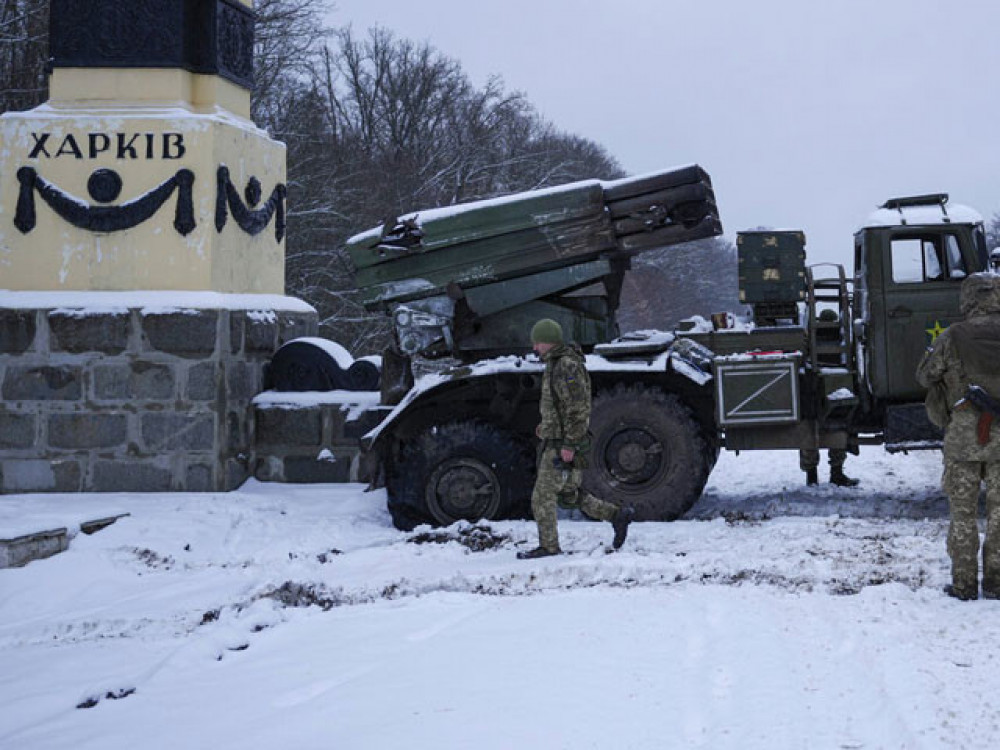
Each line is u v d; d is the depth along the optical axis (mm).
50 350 9711
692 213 8672
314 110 29484
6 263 9922
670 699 3840
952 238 8242
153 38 9992
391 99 38156
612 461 8102
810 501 9180
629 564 6246
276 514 8930
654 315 62750
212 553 7527
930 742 3346
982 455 5340
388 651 4707
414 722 3678
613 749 3363
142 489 9680
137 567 7203
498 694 3949
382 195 32844
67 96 10039
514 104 37312
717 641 4586
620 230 8672
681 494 8031
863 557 6352
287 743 3539
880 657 4285
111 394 9695
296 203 26453
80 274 9875
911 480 10562
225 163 10109
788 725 3537
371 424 10234
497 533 7664
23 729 4031
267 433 10320
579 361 6691
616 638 4707
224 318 9711
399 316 8906
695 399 8461
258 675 4473
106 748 3664
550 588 6031
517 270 8812
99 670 4855
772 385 8078
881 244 8227
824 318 8375
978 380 5391
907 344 8188
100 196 9836
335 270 26625
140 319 9648
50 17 10047
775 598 5434
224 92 10508
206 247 9820
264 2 26578
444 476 8258
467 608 5520
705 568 6188
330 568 6781
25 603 6461
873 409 8539
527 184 37344
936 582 5715
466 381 8375
